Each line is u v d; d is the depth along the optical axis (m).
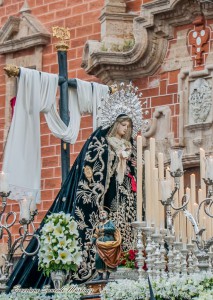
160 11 25.05
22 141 19.14
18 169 18.97
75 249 15.91
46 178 27.75
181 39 25.17
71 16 28.06
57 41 28.36
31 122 19.28
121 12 26.27
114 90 19.94
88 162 17.03
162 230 15.95
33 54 28.89
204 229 14.84
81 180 16.88
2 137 29.41
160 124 25.25
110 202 17.22
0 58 29.83
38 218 27.66
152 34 25.30
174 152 15.43
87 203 16.86
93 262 16.55
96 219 16.88
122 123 17.48
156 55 25.33
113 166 17.28
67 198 16.97
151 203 15.81
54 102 19.59
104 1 27.22
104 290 14.64
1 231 16.25
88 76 27.20
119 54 25.50
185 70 24.91
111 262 15.43
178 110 24.95
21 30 29.14
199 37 24.83
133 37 26.05
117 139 17.47
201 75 24.61
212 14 24.55
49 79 19.52
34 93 19.31
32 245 16.84
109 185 17.22
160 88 25.38
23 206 16.09
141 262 15.51
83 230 16.67
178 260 16.19
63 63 19.77
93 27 27.48
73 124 19.67
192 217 15.11
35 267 16.62
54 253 15.79
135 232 17.36
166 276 15.02
